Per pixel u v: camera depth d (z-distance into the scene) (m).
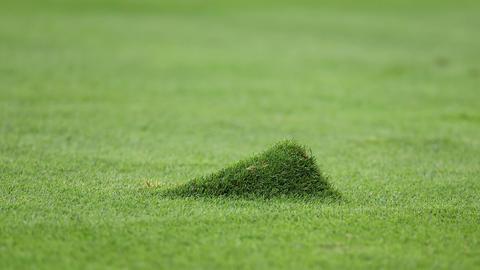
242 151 16.80
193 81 28.45
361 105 24.39
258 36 42.44
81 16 46.28
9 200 11.52
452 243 9.80
